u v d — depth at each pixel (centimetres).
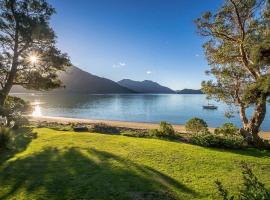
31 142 1636
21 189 911
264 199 439
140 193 895
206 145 1648
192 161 1262
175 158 1299
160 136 1923
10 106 2666
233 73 2144
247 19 1923
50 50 3106
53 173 1062
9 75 2984
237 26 1986
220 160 1298
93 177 1024
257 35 1645
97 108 8994
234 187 955
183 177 1049
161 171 1110
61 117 5550
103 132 2097
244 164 530
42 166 1148
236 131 2088
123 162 1216
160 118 6172
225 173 1116
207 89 2228
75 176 1032
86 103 11806
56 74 3278
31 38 2964
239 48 1930
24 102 3947
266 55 1220
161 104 12206
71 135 1878
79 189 915
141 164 1191
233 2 1873
